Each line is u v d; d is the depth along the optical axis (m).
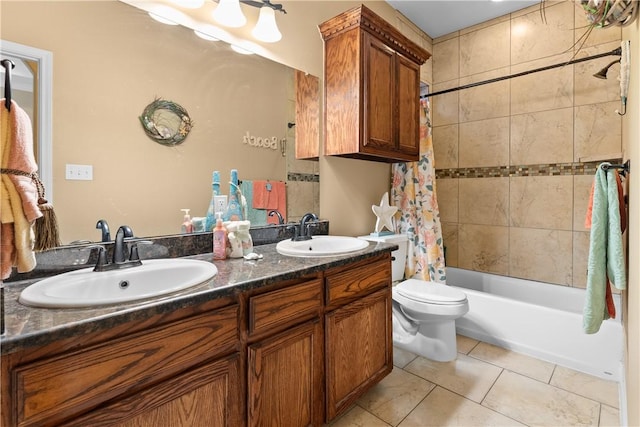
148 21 1.33
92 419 0.72
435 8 2.64
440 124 3.12
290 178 1.91
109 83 1.22
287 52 1.88
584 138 2.35
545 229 2.55
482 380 1.80
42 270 1.05
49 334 0.64
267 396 1.10
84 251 1.14
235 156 1.64
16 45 1.03
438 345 2.03
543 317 2.00
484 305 2.25
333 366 1.35
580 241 2.40
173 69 1.40
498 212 2.79
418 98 2.37
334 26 1.96
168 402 0.85
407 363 2.00
